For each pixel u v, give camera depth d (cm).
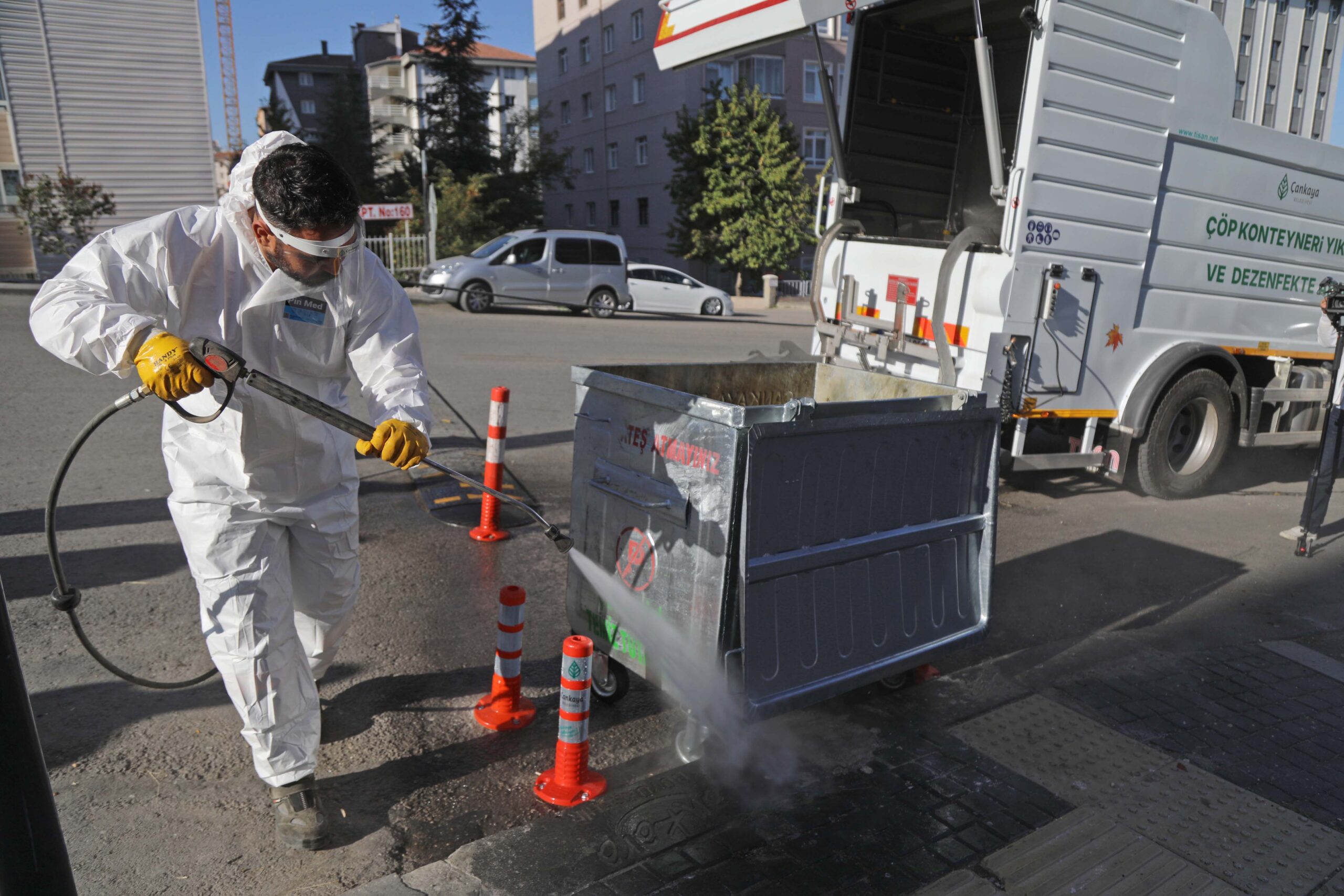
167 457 249
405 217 2222
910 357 628
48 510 238
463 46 3494
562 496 606
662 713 348
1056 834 280
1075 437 646
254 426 241
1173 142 591
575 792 288
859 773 310
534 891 245
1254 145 632
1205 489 711
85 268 216
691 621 287
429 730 327
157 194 1983
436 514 557
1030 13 511
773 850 267
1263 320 690
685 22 631
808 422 275
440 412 838
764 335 1759
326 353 255
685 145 3017
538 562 493
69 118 1870
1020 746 330
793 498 283
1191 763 325
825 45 2927
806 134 3628
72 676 346
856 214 689
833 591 302
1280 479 767
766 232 2880
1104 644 421
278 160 212
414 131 3534
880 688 371
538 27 4475
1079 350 588
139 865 249
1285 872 268
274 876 248
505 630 329
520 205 3494
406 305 273
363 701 344
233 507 248
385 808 281
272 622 254
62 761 294
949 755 323
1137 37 552
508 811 283
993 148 538
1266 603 480
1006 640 425
